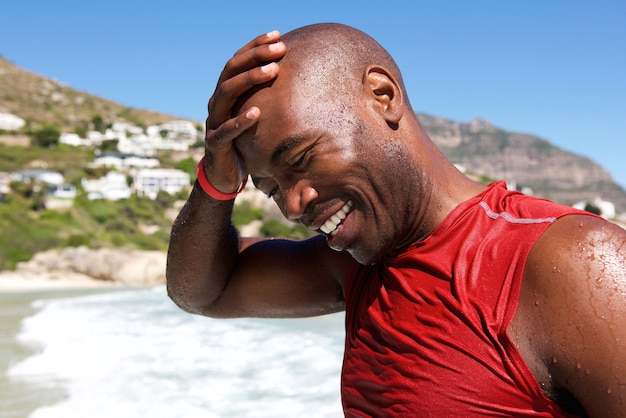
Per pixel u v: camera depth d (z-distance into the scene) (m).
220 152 1.61
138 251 42.91
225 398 4.17
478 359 1.33
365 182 1.42
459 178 1.56
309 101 1.42
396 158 1.44
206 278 1.99
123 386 4.82
